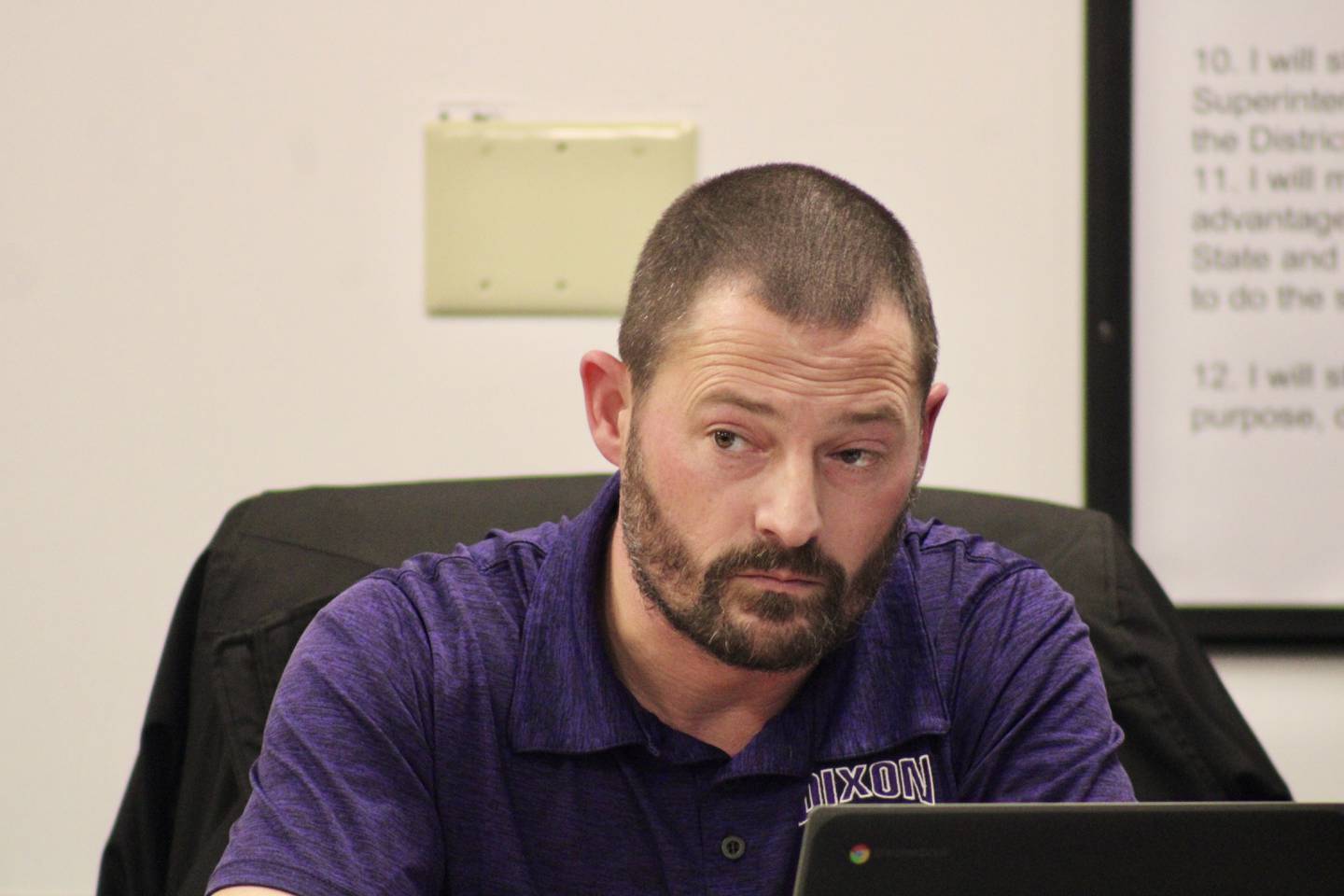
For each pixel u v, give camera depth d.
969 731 3.83
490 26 6.61
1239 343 6.64
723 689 3.51
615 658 3.64
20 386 6.61
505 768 3.56
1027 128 6.64
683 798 3.50
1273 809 2.55
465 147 6.59
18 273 6.59
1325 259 6.61
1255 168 6.60
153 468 6.64
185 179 6.60
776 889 3.45
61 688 6.64
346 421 6.65
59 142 6.57
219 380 6.63
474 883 3.52
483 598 3.78
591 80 6.62
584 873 3.49
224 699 4.32
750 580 3.14
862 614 3.31
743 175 3.37
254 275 6.62
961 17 6.62
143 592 6.66
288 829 3.27
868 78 6.64
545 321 6.65
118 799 6.65
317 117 6.60
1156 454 6.66
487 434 6.67
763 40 6.63
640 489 3.27
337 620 3.71
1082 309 6.66
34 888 6.65
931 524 4.27
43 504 6.63
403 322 6.64
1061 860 2.51
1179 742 4.53
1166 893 2.53
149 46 6.57
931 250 6.68
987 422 6.69
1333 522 6.65
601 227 6.61
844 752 3.57
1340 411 6.63
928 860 2.50
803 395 3.05
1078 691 3.83
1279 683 6.75
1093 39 6.54
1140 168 6.61
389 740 3.48
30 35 6.56
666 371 3.19
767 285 3.08
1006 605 3.97
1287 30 6.57
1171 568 6.67
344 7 6.59
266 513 4.64
